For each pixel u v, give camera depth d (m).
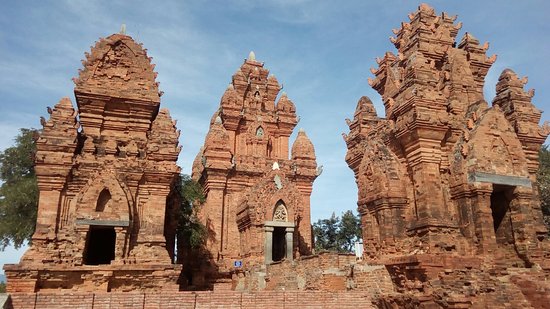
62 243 19.64
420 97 17.39
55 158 20.52
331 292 17.55
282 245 36.62
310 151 43.22
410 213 18.02
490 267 15.75
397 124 18.38
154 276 19.89
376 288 17.94
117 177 21.20
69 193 20.78
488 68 21.69
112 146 22.11
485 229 16.34
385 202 18.19
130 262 20.05
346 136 23.86
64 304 14.87
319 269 22.06
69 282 18.94
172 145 22.59
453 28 22.62
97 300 15.20
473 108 18.67
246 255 34.06
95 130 22.69
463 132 17.78
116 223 20.20
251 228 34.00
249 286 30.45
